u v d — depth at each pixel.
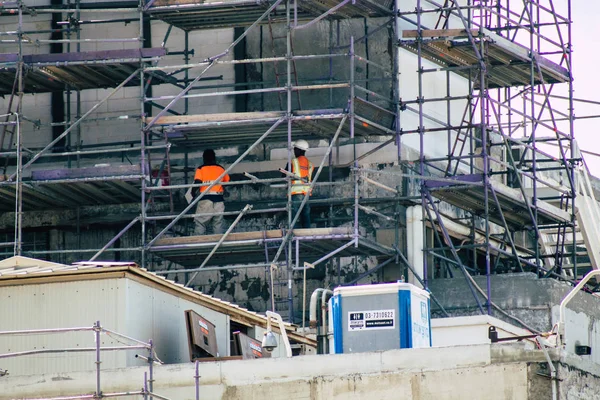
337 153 130.75
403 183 129.50
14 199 131.88
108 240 134.62
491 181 125.50
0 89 133.75
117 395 88.00
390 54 131.12
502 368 87.50
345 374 89.50
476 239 137.38
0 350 99.00
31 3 138.38
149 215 133.25
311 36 132.88
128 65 126.38
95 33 137.38
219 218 128.25
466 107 131.88
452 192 128.12
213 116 124.19
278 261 129.88
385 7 130.12
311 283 129.88
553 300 124.94
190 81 134.25
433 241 131.75
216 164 126.00
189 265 131.88
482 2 132.12
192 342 98.81
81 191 130.38
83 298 99.00
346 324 93.31
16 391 91.81
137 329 99.00
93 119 125.31
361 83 131.50
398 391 88.50
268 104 133.62
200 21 130.62
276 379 90.31
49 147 124.06
